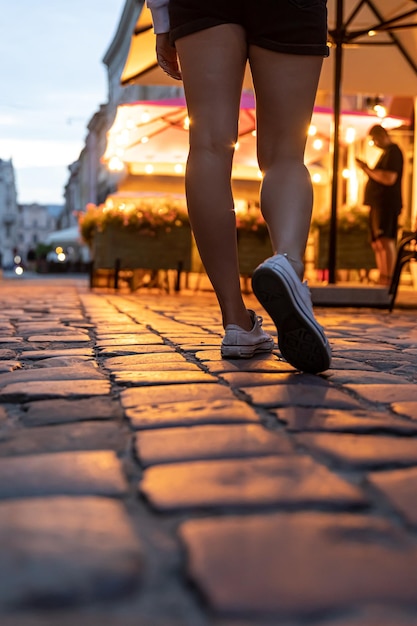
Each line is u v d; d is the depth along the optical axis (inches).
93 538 36.5
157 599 30.3
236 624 28.1
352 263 351.6
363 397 76.3
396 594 30.9
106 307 231.0
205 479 46.6
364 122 390.3
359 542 36.6
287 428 61.3
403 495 44.2
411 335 151.7
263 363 96.8
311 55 91.5
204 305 248.5
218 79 91.8
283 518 39.9
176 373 89.0
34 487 45.3
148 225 363.6
